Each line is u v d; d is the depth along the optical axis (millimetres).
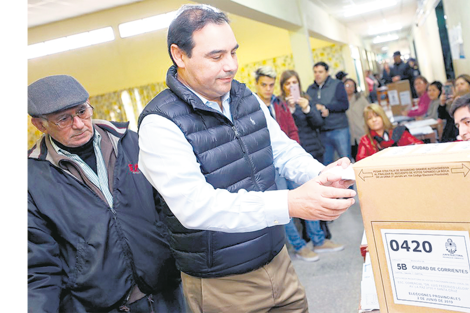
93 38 6051
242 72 11742
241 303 1320
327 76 4590
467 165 746
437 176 781
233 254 1272
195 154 1213
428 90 4863
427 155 853
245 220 1087
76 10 5395
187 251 1309
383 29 14031
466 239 778
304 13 6293
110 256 1392
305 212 1029
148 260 1467
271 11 4652
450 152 838
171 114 1186
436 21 7176
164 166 1159
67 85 1338
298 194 1038
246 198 1095
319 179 1017
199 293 1342
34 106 1307
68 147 1410
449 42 6344
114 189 1440
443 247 805
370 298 1012
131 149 1540
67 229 1366
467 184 754
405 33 16562
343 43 11148
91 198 1399
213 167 1229
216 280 1313
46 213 1347
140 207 1485
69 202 1370
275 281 1355
